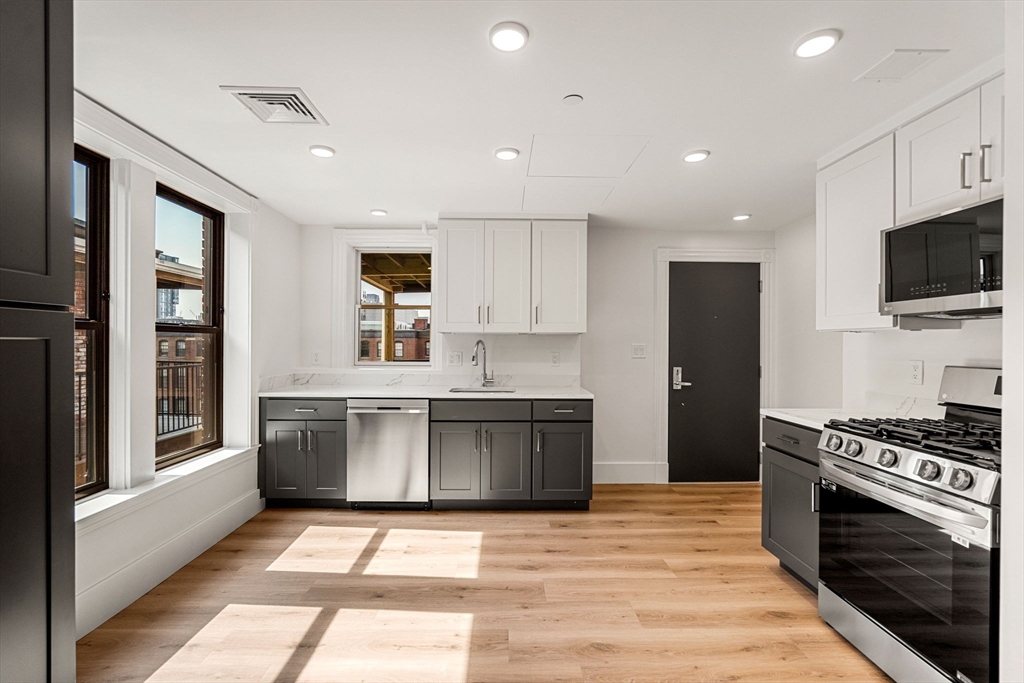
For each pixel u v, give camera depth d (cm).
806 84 196
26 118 94
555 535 323
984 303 167
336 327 438
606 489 430
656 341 454
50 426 100
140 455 254
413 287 456
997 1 148
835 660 197
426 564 279
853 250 247
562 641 208
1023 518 109
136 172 250
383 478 367
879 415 256
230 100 212
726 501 397
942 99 198
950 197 194
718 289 456
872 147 234
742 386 457
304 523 342
